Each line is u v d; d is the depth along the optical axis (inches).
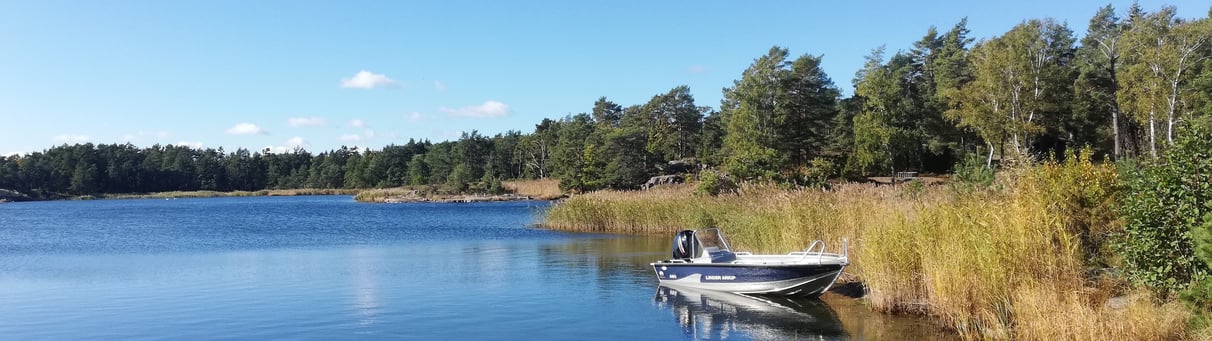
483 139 6259.8
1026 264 481.4
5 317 617.6
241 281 822.5
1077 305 399.9
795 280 640.4
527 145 5733.3
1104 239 546.9
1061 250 494.3
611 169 3875.5
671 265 732.7
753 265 660.1
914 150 2901.1
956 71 2910.9
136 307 658.8
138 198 6382.9
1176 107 2021.4
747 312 596.7
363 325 570.3
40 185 6309.1
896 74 3065.9
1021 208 518.0
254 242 1419.8
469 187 4488.2
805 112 3065.9
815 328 529.0
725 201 1266.0
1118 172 585.6
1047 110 2471.7
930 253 540.1
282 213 2861.7
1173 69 2000.5
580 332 539.5
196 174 7440.9
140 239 1518.2
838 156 3159.5
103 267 984.3
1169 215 421.1
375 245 1317.7
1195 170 411.8
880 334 499.8
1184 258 413.4
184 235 1631.4
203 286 785.6
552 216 1715.1
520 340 516.1
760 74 2989.7
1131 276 448.5
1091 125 2714.1
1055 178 586.2
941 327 506.0
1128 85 2091.5
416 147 7677.2
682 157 4756.4
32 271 941.8
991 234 500.1
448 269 914.1
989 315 456.1
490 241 1357.0
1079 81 2637.8
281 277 854.5
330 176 7386.8
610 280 797.2
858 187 1017.5
